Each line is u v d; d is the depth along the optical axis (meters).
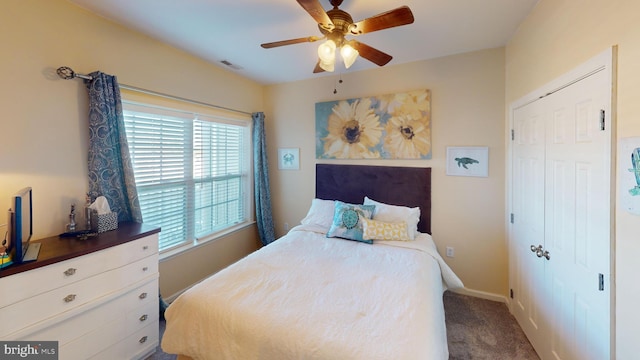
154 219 2.50
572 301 1.49
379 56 1.84
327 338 1.20
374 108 3.08
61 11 1.79
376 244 2.48
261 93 3.78
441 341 1.34
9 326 1.27
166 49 2.48
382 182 3.07
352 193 3.23
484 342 2.05
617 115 1.14
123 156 2.06
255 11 1.93
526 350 1.97
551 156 1.71
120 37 2.12
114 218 1.92
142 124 2.36
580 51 1.38
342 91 3.29
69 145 1.85
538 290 1.90
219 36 2.32
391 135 3.00
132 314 1.80
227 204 3.39
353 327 1.26
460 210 2.76
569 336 1.53
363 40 2.39
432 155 2.85
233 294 1.56
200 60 2.83
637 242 1.05
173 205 2.68
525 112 2.09
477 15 1.99
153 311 1.95
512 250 2.42
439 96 2.79
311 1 1.28
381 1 1.78
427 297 1.57
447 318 2.37
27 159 1.66
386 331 1.23
